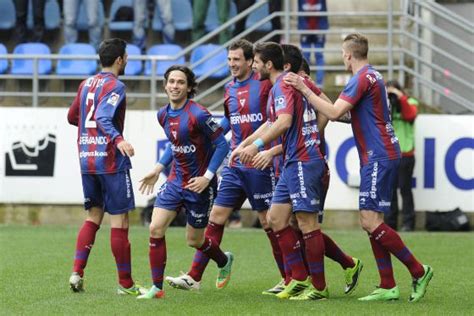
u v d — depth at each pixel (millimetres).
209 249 31562
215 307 27859
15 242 45344
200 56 60875
